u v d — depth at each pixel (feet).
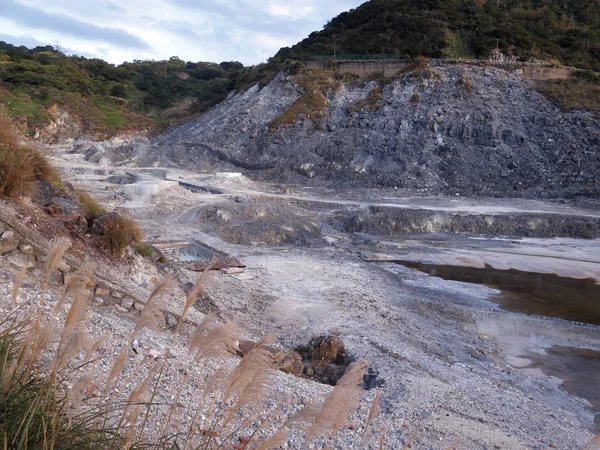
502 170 173.68
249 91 244.42
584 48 241.35
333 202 138.51
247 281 71.15
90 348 9.02
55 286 29.43
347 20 289.94
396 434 25.25
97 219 41.96
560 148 177.58
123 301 32.40
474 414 33.37
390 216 127.24
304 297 66.64
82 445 10.06
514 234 126.41
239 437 17.87
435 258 100.99
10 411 9.78
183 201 127.03
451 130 189.37
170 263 61.00
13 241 29.50
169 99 322.55
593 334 64.44
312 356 44.70
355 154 187.42
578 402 45.39
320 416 8.09
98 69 334.65
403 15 254.27
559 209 141.90
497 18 255.70
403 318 63.10
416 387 37.04
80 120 247.29
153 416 17.20
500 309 73.20
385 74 224.33
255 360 9.00
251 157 199.11
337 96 219.00
